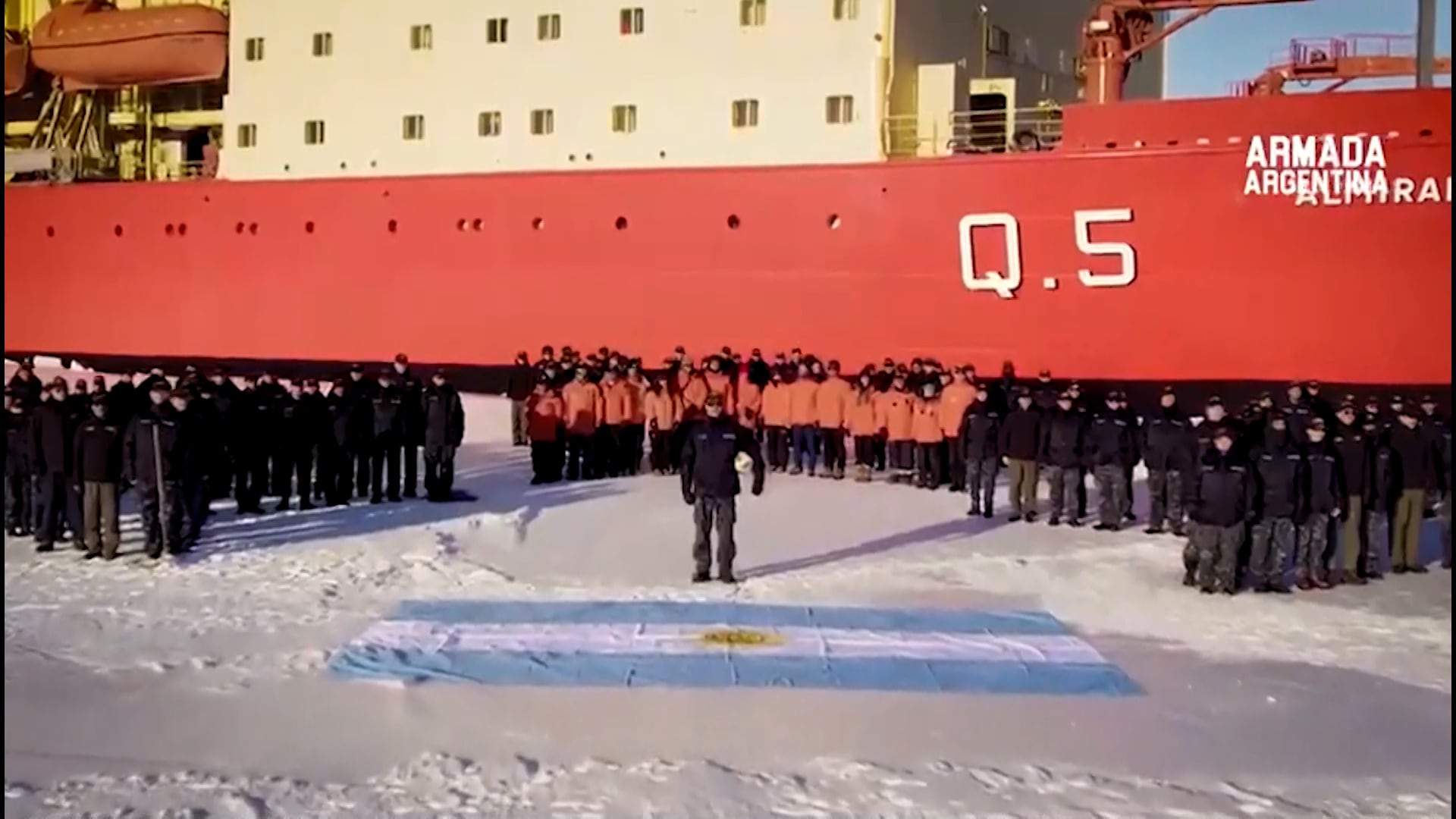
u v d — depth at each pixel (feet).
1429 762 22.71
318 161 79.00
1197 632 32.50
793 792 20.62
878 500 53.11
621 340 69.72
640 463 63.36
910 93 69.10
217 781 20.72
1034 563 40.55
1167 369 60.85
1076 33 84.69
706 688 26.68
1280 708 25.91
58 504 40.81
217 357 79.51
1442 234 56.95
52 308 83.71
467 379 78.33
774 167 66.39
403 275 74.49
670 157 71.15
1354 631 32.99
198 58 81.87
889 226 64.54
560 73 73.31
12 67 86.02
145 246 80.94
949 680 27.48
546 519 47.60
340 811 19.56
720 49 70.08
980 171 62.85
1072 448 47.60
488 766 21.70
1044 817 19.69
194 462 40.96
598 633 30.99
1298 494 37.50
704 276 67.92
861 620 32.73
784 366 61.46
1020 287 62.59
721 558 37.29
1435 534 48.93
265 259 77.92
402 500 51.52
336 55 78.43
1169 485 46.37
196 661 28.07
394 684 26.55
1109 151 60.90
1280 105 58.54
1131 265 60.80
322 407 49.21
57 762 21.66
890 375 58.29
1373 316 58.08
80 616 32.19
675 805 19.95
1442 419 43.39
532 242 71.36
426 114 76.38
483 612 33.19
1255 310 59.47
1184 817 19.83
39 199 83.46
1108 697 26.53
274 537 43.01
